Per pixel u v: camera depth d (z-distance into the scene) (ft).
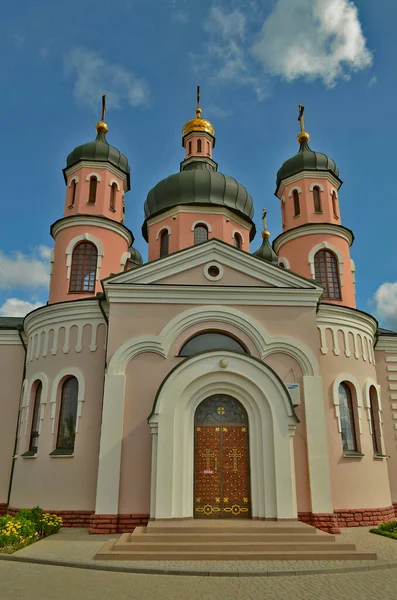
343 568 37.96
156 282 61.00
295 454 55.06
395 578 35.68
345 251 83.51
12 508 64.34
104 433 54.13
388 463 74.43
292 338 59.21
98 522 51.62
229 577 35.88
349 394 67.92
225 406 55.98
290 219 87.30
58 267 79.56
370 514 61.57
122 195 88.22
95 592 31.12
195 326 59.31
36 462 63.67
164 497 49.93
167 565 38.73
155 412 52.19
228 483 53.47
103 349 65.72
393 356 79.61
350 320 70.49
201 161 103.50
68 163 87.35
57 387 65.82
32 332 72.74
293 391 57.21
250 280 61.98
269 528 46.16
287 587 32.99
